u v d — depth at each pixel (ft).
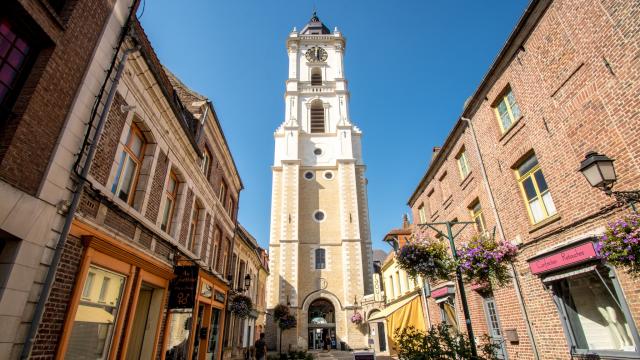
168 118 29.91
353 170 120.06
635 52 20.71
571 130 25.76
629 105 21.04
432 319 52.70
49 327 16.79
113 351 21.97
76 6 18.98
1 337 13.99
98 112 20.18
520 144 32.07
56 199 17.07
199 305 40.45
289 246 108.47
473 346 20.70
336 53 146.51
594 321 24.03
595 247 22.11
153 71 25.62
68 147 17.93
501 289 34.14
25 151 15.62
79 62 19.12
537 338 28.94
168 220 32.37
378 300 91.15
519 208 32.17
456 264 26.91
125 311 23.30
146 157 27.45
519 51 32.14
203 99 41.75
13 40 16.29
